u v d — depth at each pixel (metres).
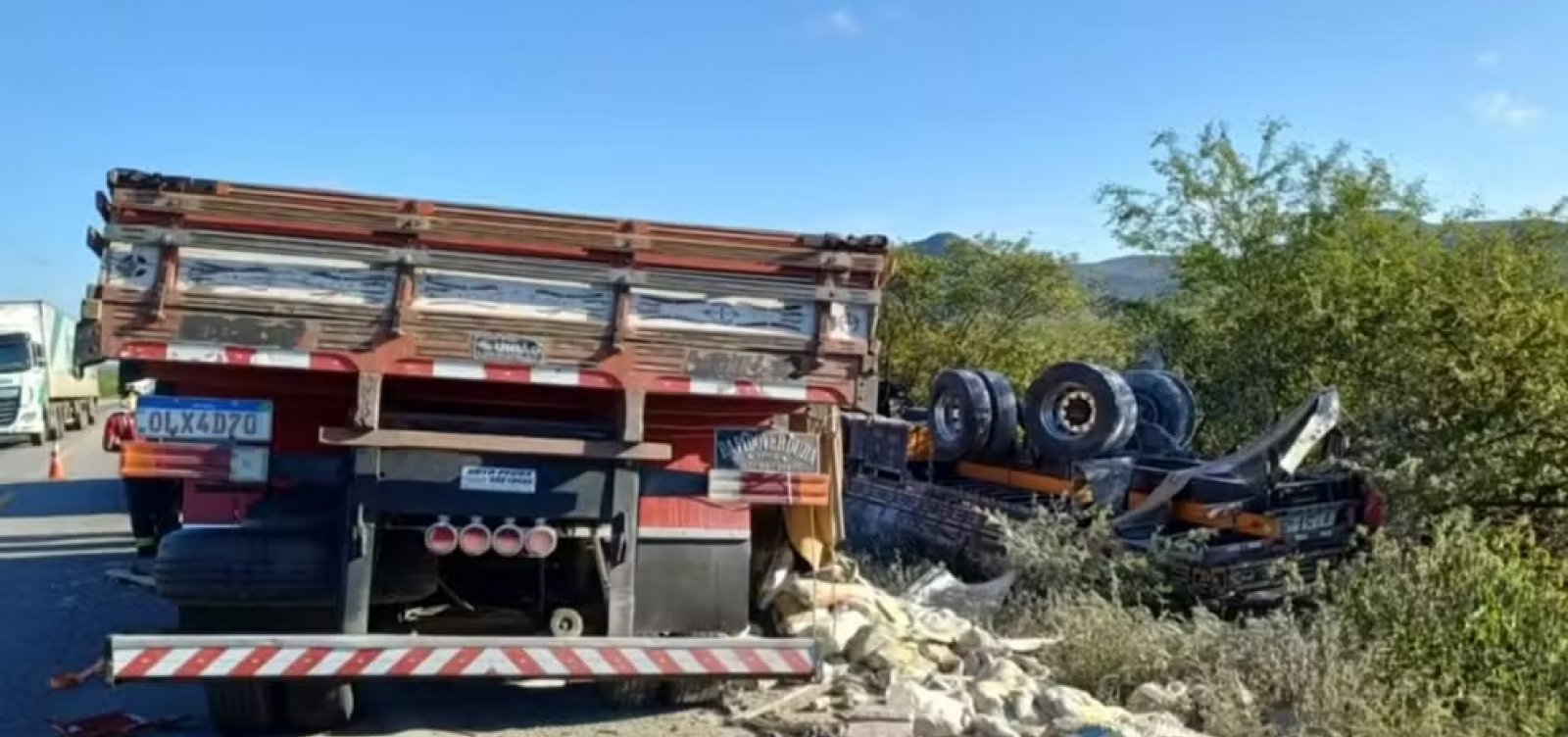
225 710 6.63
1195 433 14.75
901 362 24.66
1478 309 12.19
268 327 6.25
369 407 6.35
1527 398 11.49
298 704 6.73
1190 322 19.06
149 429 6.34
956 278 25.48
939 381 13.36
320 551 6.55
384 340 6.38
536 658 6.42
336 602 6.53
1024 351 24.41
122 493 19.94
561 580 7.18
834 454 7.54
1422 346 12.43
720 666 6.66
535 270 6.56
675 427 7.00
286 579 6.50
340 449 6.56
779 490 7.03
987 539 10.94
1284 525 9.79
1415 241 16.98
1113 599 8.88
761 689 7.43
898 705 6.92
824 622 7.86
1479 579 8.39
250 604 6.48
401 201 6.39
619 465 6.73
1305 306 14.73
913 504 12.29
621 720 7.06
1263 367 15.03
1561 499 11.38
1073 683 7.83
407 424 6.73
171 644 6.00
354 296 6.37
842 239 6.93
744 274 6.82
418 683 7.79
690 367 6.74
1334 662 7.42
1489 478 11.14
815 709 7.14
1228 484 10.13
